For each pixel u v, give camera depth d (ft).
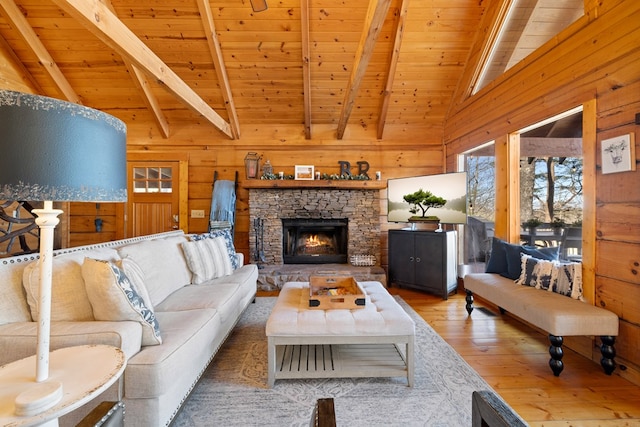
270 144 15.90
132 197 15.92
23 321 4.85
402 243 13.88
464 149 13.80
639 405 5.73
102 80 13.67
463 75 13.51
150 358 4.45
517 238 10.65
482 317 10.34
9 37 11.90
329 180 15.01
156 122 15.33
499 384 6.40
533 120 9.42
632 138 6.40
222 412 5.50
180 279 8.61
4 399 2.73
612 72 6.84
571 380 6.55
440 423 5.22
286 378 6.31
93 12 7.04
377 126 15.80
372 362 6.72
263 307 11.34
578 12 8.32
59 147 2.68
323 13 11.21
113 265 4.84
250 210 15.49
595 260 7.26
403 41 12.19
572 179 10.22
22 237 9.03
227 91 13.65
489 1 10.97
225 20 11.46
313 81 13.71
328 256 15.96
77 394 2.85
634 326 6.36
